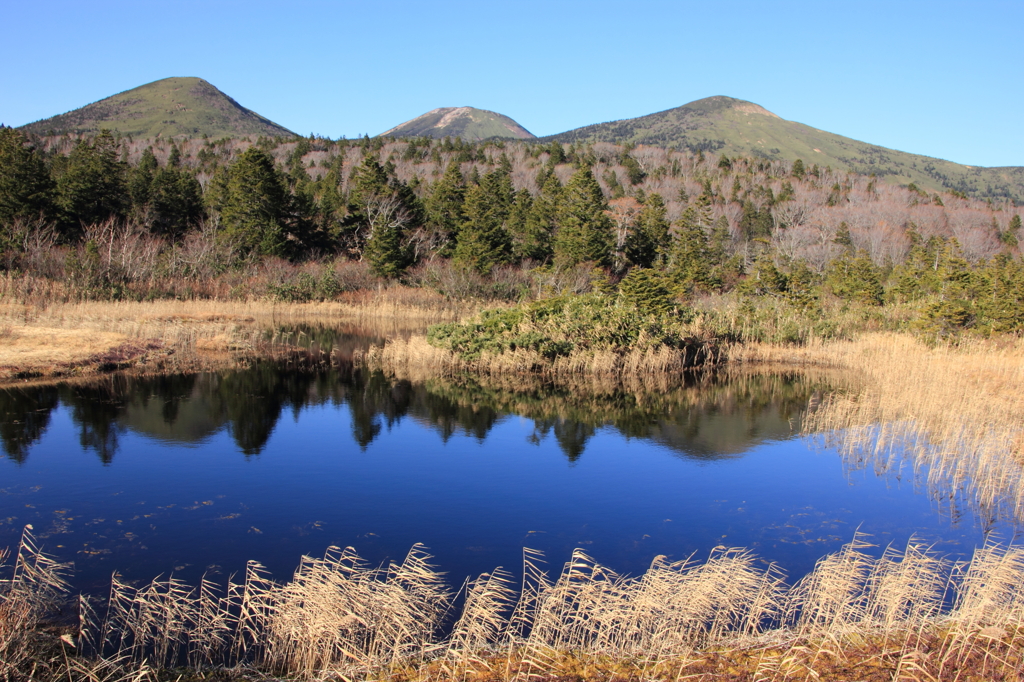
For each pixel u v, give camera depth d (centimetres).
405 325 3512
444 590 709
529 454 1245
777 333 2684
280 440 1305
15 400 1497
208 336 2469
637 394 1812
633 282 2888
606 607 613
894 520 952
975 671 534
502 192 6838
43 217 4572
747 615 644
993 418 1435
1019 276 2550
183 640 596
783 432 1435
